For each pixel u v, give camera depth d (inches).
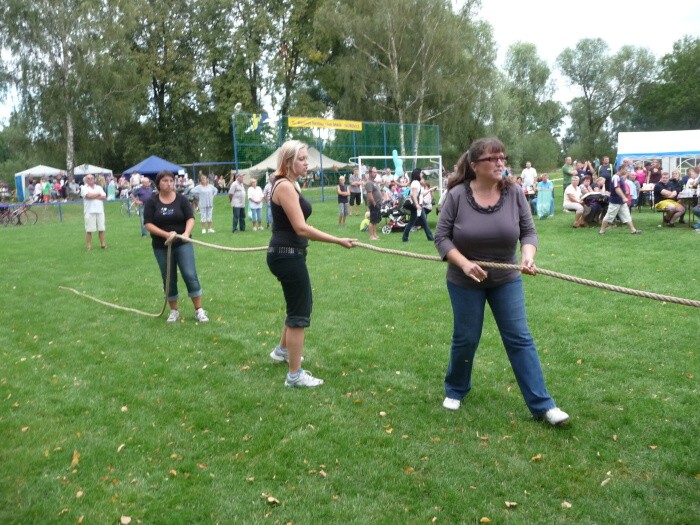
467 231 156.3
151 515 124.0
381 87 1503.4
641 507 124.2
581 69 2674.7
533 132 2498.8
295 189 180.7
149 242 591.2
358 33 1451.8
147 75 1621.6
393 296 314.5
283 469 140.9
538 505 125.6
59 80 1395.2
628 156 971.3
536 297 297.7
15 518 123.2
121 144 1887.3
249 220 781.3
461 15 1509.6
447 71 1508.4
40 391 191.9
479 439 154.5
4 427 165.3
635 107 2620.6
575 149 2674.7
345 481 136.2
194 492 132.0
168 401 182.4
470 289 162.7
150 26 1772.9
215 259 462.3
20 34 1338.6
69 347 239.5
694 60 2383.1
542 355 215.6
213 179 1459.2
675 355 210.1
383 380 196.2
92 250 544.1
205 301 317.1
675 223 584.1
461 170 160.4
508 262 159.6
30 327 272.4
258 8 1747.0
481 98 1566.2
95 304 317.7
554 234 551.5
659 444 149.0
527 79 2496.3
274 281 367.9
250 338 247.4
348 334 247.6
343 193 693.9
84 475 139.6
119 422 167.9
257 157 1067.3
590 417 165.2
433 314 276.4
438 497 129.1
